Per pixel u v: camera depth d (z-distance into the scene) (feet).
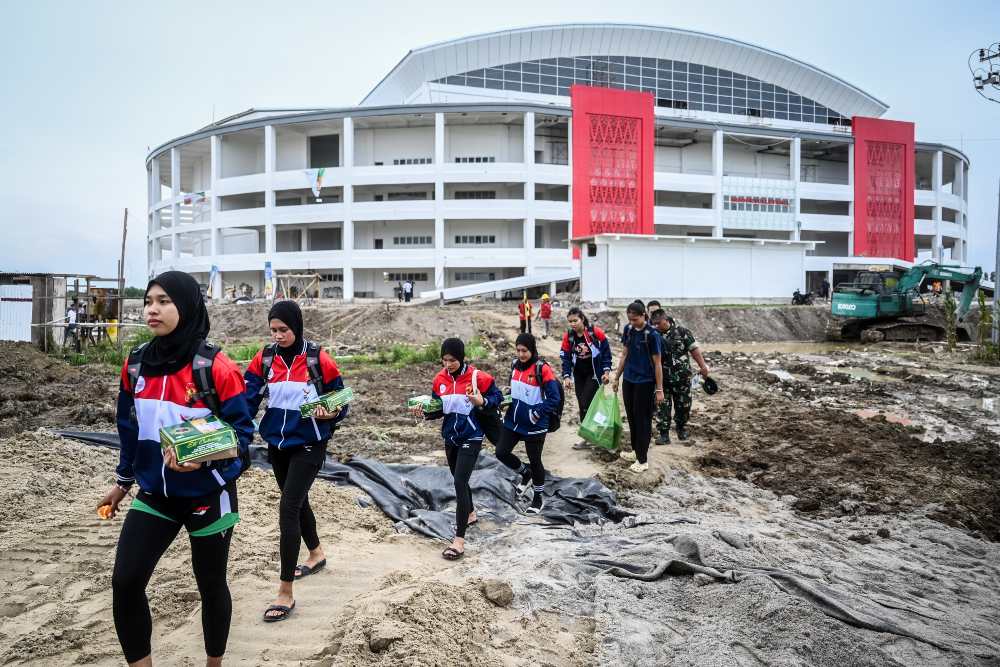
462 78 192.65
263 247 188.34
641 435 26.32
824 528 21.35
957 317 100.83
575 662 12.67
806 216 191.52
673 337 30.81
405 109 164.76
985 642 14.07
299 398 14.61
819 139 191.52
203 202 201.87
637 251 119.14
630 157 173.78
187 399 10.50
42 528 16.83
